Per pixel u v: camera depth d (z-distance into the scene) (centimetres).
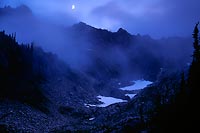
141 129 5569
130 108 9275
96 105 13575
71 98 13462
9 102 9506
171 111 4006
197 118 3359
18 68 12150
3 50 11950
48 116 10094
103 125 8594
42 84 13225
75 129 8619
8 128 7581
